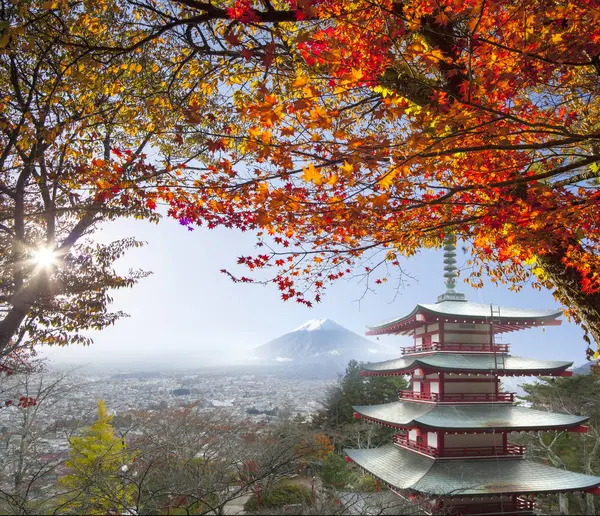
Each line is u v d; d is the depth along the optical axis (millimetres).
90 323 11102
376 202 4754
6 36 5996
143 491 6875
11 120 8484
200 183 5625
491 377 22750
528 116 6402
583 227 6008
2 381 12445
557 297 7410
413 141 4328
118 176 5812
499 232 6352
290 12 5664
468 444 21094
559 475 19766
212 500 7277
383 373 26688
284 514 6070
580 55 4844
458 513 18500
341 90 4691
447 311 24422
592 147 5531
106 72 8109
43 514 6664
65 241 11016
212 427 16328
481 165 5895
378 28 5090
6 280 10391
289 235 6090
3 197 10430
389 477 20609
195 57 8500
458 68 5227
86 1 7250
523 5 4566
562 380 34062
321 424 41938
